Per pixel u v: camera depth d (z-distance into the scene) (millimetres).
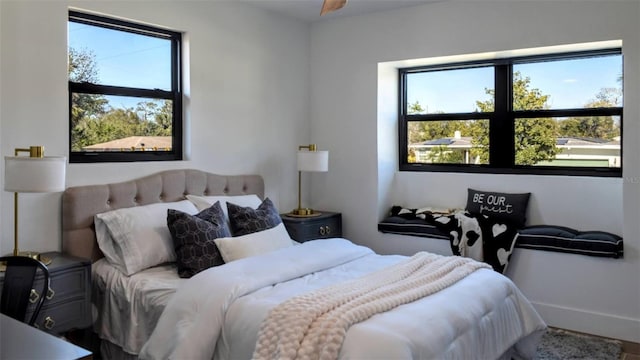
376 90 4754
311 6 4570
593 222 4070
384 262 3252
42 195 3143
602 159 4145
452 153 4875
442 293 2508
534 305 3912
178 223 3133
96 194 3299
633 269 3566
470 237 4105
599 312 3672
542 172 4414
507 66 4531
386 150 4926
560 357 3230
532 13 3988
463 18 4293
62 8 3209
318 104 5137
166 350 2455
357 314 2104
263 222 3570
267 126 4723
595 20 3734
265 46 4680
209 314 2402
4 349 1405
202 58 4105
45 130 3141
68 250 3178
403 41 4594
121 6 3533
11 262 2230
